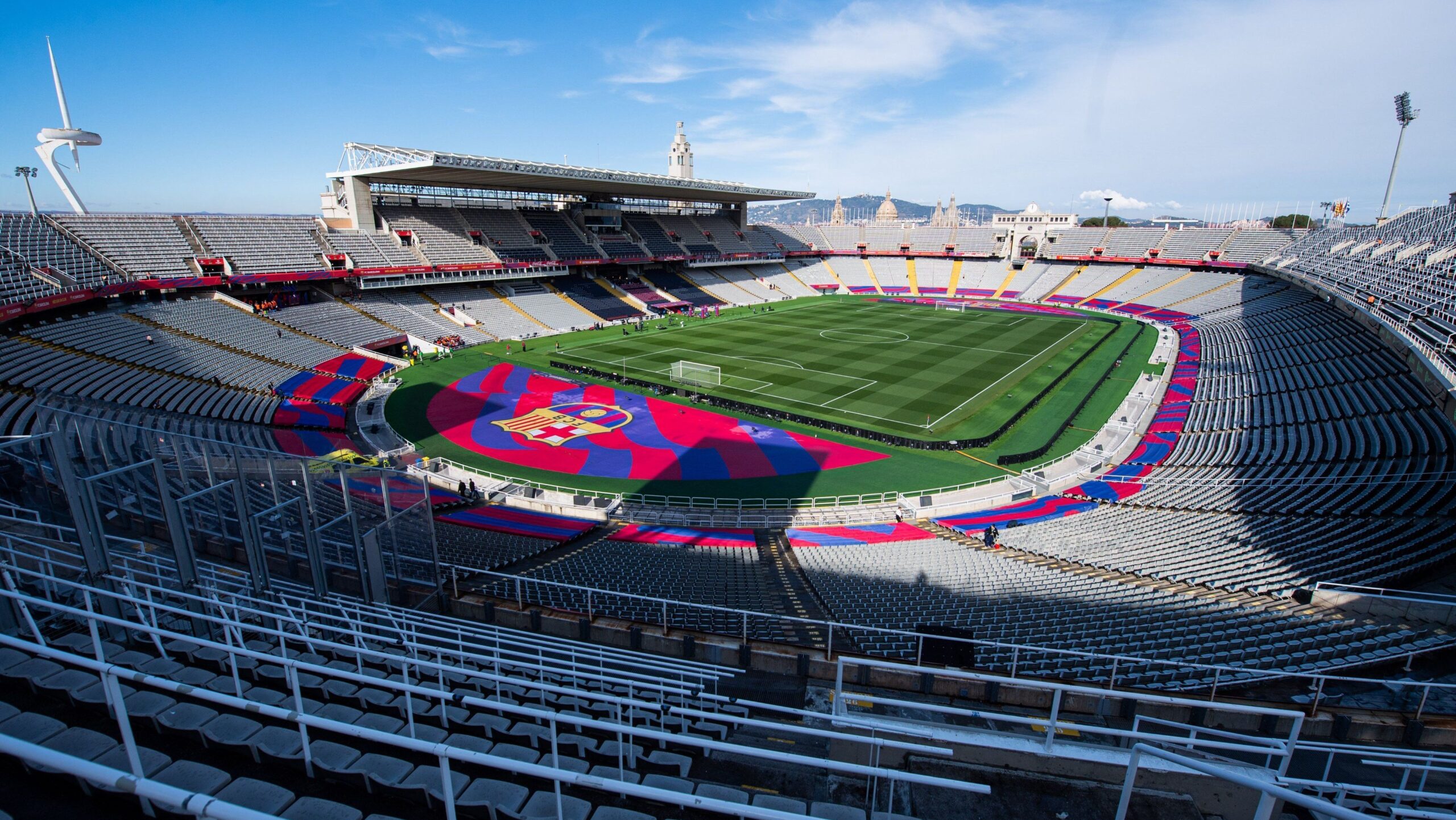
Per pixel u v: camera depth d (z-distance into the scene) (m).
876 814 6.85
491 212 89.81
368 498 16.27
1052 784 8.34
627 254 97.25
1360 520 22.95
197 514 15.72
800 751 9.78
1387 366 40.03
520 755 7.93
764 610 17.36
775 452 40.22
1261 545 21.75
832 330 77.81
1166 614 16.16
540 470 37.53
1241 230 96.69
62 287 44.22
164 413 36.44
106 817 5.96
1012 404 48.25
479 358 62.38
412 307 71.69
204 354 47.09
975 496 33.84
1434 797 7.54
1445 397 31.30
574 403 49.44
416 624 12.34
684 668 12.54
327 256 66.69
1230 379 49.84
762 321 85.31
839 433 43.25
